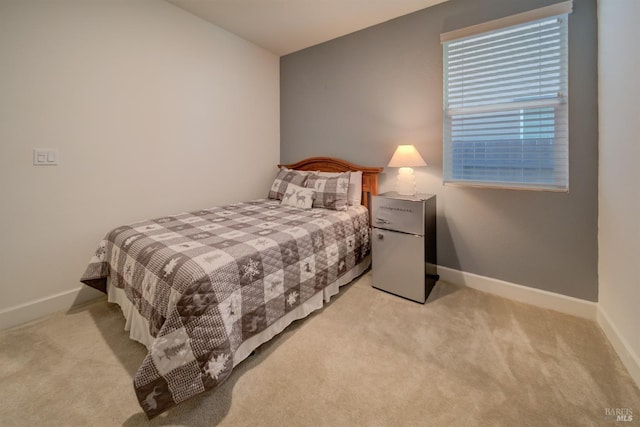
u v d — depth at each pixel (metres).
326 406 1.24
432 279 2.37
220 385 1.35
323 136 3.24
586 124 1.85
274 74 3.52
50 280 1.99
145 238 1.73
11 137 1.78
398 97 2.65
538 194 2.05
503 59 2.12
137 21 2.28
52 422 1.16
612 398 1.25
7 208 1.80
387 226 2.27
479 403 1.25
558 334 1.73
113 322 1.89
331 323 1.88
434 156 2.48
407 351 1.59
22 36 1.77
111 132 2.19
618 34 1.51
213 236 1.79
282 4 2.44
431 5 2.40
